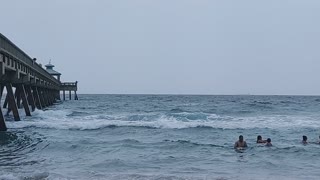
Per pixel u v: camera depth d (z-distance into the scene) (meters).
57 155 15.42
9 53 18.73
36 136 21.12
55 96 69.44
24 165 13.16
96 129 24.81
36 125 25.42
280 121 31.38
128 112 43.19
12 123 25.22
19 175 11.25
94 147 17.39
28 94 35.03
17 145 17.88
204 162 14.28
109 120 30.77
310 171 12.77
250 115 38.69
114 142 18.97
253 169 13.04
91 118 32.75
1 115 21.17
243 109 48.97
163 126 26.47
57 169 12.52
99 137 21.23
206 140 20.70
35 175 11.27
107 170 12.53
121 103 75.56
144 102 83.38
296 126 27.48
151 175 11.61
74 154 15.71
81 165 13.32
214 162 14.30
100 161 14.07
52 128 24.80
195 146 17.84
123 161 14.07
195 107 54.66
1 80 22.72
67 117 33.28
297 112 44.00
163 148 17.39
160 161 14.32
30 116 31.02
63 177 11.17
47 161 14.03
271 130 25.27
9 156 15.06
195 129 25.25
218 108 51.16
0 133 21.17
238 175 11.95
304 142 19.42
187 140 20.19
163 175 11.64
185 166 13.45
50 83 50.16
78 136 21.55
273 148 17.44
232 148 17.58
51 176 11.23
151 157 15.13
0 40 16.55
